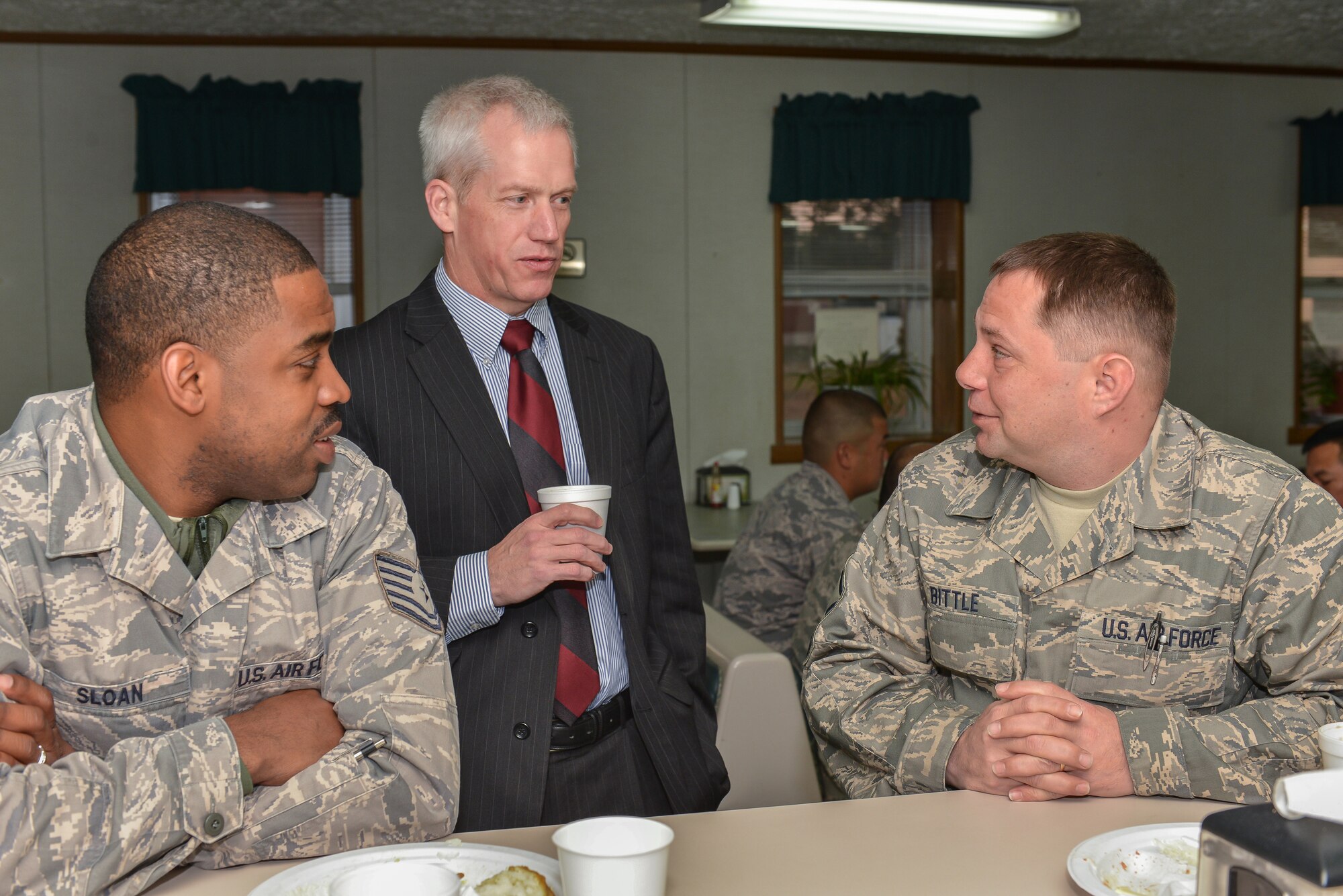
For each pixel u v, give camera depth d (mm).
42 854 912
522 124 1438
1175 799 1194
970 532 1418
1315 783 779
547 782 1438
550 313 1627
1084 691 1348
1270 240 5824
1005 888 969
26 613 1046
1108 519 1318
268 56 4801
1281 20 4930
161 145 4648
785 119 5223
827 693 1445
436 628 1234
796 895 952
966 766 1235
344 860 985
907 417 5684
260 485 1102
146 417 1043
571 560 1376
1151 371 1250
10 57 4617
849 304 5578
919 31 4512
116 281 1009
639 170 5188
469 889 943
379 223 4953
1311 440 2771
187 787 986
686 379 5305
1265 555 1288
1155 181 5680
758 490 5422
